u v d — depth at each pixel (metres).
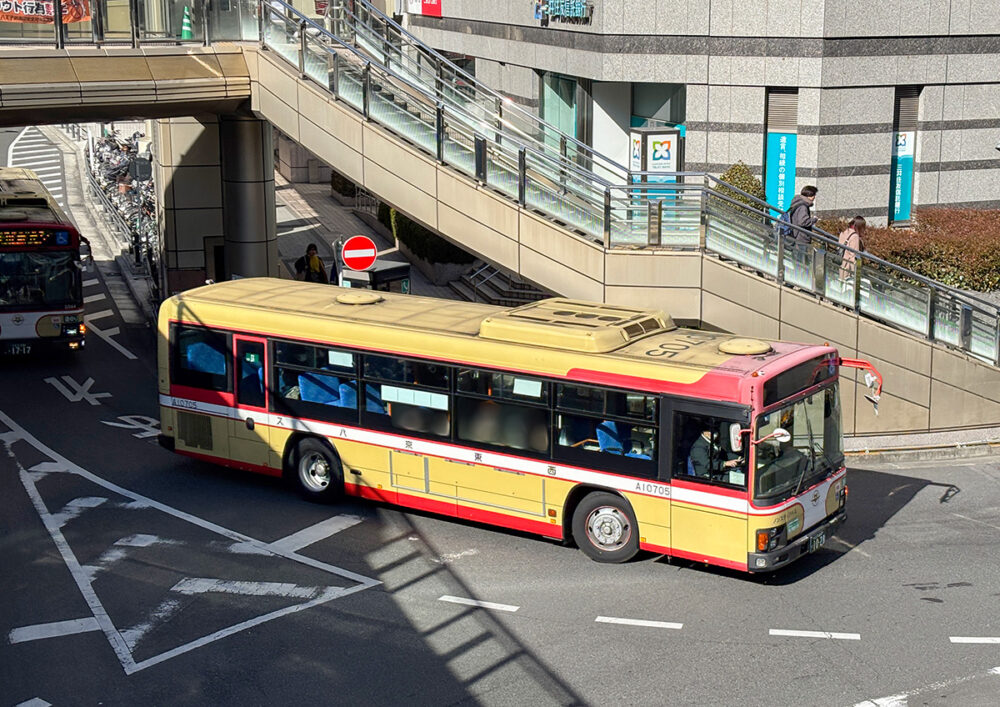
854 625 12.63
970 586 13.54
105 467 18.75
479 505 15.41
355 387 16.33
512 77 32.59
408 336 15.73
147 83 22.06
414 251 30.98
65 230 24.80
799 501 13.65
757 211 18.61
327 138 22.02
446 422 15.52
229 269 27.44
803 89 25.31
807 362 13.86
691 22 26.08
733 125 26.20
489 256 20.28
